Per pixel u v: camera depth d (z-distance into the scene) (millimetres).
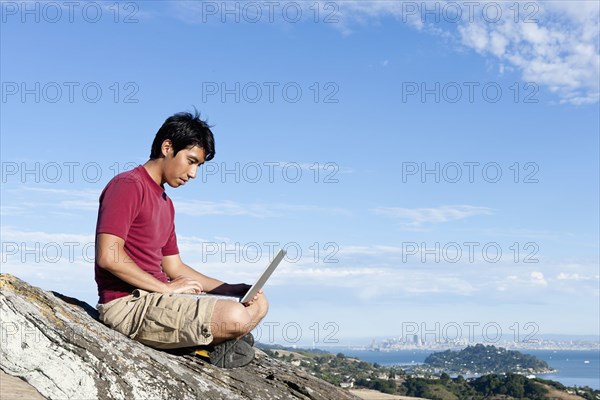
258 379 5598
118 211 4996
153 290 5090
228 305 5047
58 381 4402
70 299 5555
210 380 5078
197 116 5348
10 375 4430
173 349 5320
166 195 5496
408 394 49875
